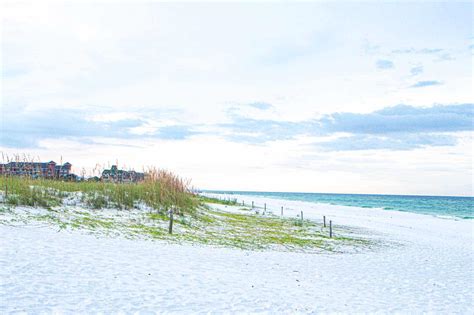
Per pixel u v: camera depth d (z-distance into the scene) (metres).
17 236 12.66
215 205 41.50
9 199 17.62
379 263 17.36
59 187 22.17
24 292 8.02
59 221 16.38
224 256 15.09
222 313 8.33
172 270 11.58
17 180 20.05
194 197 31.45
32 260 10.27
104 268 10.66
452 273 16.19
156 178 27.86
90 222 17.59
